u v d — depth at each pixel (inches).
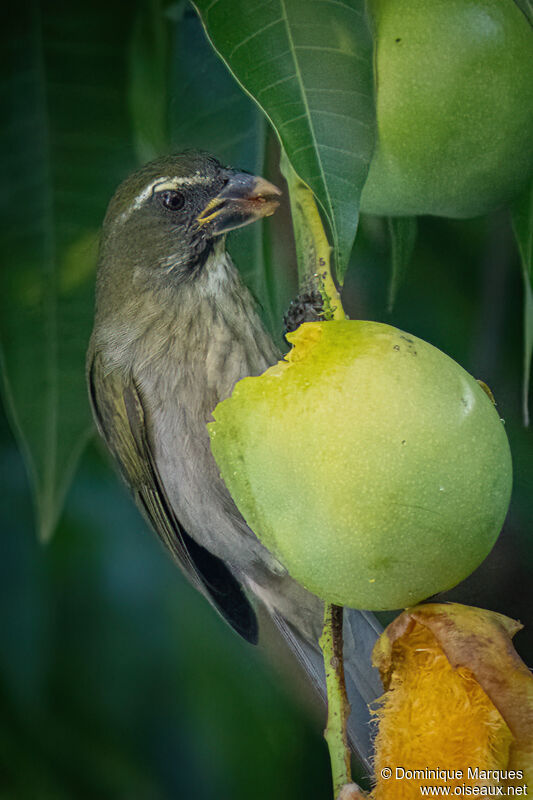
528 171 140.6
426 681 136.5
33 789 148.6
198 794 150.7
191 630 155.7
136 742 152.1
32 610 154.2
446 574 136.1
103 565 156.6
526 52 139.8
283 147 138.3
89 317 144.4
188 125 144.6
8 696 151.6
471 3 139.6
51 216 144.1
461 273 153.0
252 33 138.6
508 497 136.5
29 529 155.2
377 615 147.6
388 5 139.8
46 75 143.5
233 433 136.5
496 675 135.8
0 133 143.6
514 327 151.9
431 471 135.8
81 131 143.9
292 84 138.5
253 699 152.2
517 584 147.6
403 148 139.9
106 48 143.6
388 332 136.5
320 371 136.1
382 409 135.8
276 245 146.4
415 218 144.8
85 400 144.3
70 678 153.5
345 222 138.2
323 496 135.9
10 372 144.1
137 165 144.4
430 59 139.5
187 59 144.4
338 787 136.7
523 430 149.6
